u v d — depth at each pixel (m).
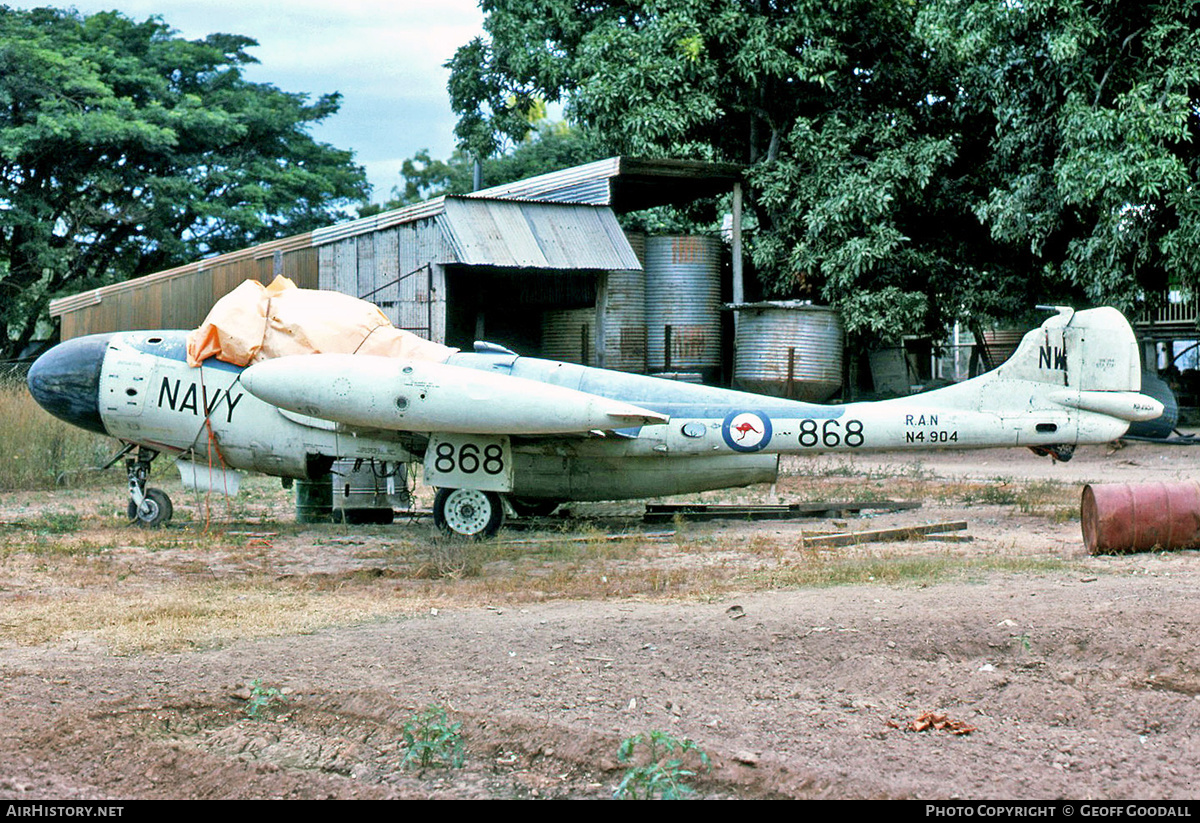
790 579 10.28
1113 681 7.20
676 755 6.02
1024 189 23.56
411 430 13.36
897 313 24.52
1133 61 22.47
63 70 41.44
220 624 8.77
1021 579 9.97
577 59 26.89
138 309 26.70
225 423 14.38
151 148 41.22
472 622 8.70
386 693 6.89
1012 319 27.42
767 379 24.33
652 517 15.16
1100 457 23.77
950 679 7.23
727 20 25.30
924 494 17.36
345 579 10.88
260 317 14.50
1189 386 32.81
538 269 22.55
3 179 40.97
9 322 41.97
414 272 21.42
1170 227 22.62
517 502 15.54
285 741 6.38
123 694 7.00
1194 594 8.89
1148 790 5.68
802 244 25.17
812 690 7.11
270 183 45.03
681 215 32.62
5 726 6.44
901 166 24.59
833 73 25.28
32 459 19.91
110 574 11.02
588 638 8.05
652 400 14.38
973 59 24.02
